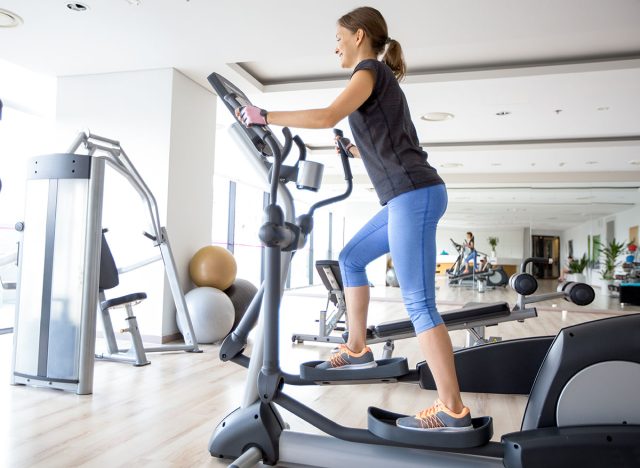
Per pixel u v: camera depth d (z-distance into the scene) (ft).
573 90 14.51
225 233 28.48
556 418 4.65
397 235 4.69
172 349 11.40
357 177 27.68
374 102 4.76
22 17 10.64
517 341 7.88
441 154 21.88
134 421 6.80
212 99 15.02
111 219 13.28
